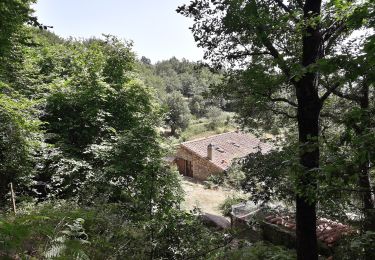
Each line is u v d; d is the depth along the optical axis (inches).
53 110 515.8
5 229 123.9
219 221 524.1
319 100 237.8
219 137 1217.4
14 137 354.6
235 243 281.7
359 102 284.5
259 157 310.0
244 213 497.7
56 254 128.9
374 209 221.5
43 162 432.1
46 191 426.9
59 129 505.0
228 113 1843.0
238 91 283.0
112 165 376.2
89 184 380.5
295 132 346.6
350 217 262.7
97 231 201.2
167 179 252.8
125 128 556.4
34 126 382.3
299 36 243.1
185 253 205.3
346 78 124.7
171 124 1608.0
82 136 505.0
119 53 652.1
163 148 449.1
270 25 233.1
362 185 170.9
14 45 364.8
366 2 117.2
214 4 257.0
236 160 339.6
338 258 232.1
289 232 381.1
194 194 847.1
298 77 139.1
